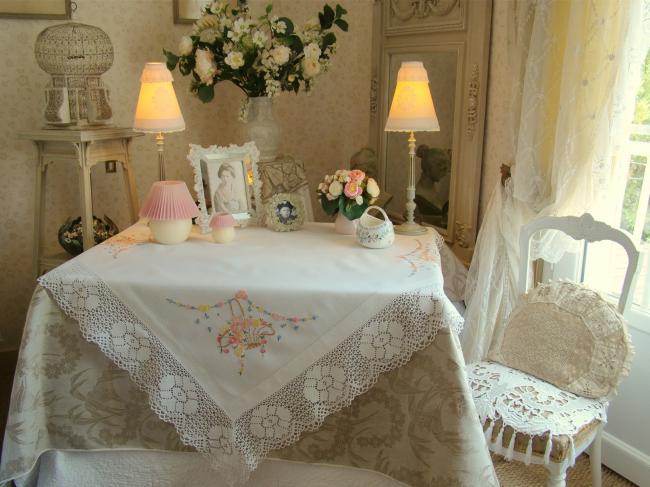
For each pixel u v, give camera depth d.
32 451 1.68
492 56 2.35
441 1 2.49
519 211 2.10
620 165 1.93
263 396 1.63
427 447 1.60
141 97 1.99
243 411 1.64
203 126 2.93
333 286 1.60
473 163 2.44
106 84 2.71
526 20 1.92
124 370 1.71
